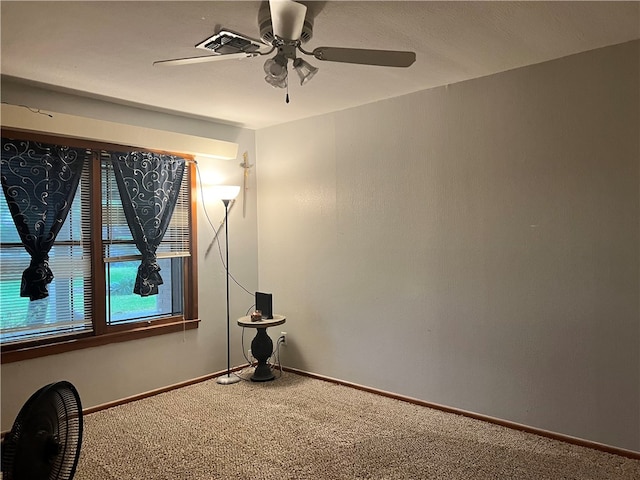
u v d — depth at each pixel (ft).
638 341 8.53
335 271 13.16
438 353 11.14
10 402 10.03
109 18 6.98
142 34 7.58
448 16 7.18
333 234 13.16
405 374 11.76
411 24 7.47
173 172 12.82
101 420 10.71
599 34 8.06
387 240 12.00
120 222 11.91
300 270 14.05
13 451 5.56
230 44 7.87
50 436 6.06
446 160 10.87
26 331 10.36
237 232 14.61
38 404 5.89
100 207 11.50
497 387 10.25
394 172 11.80
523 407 9.89
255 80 10.01
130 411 11.25
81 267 11.22
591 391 9.04
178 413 11.09
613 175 8.70
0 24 7.13
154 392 12.44
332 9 6.88
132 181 11.94
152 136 12.06
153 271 12.31
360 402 11.69
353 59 6.89
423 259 11.34
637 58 8.38
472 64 9.46
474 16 7.20
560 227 9.32
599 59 8.75
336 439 9.62
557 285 9.39
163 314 13.00
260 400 11.90
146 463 8.69
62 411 6.40
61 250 10.89
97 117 11.42
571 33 7.98
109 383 11.61
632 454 8.61
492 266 10.23
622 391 8.71
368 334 12.48
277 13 5.74
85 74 9.53
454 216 10.78
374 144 12.17
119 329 11.87
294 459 8.80
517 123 9.79
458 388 10.85
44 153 10.43
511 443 9.34
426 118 11.16
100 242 11.49
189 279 13.41
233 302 14.48
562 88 9.20
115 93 10.89
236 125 14.47
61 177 10.67
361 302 12.60
